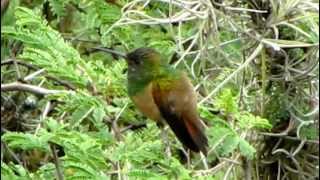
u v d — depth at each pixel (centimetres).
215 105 873
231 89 953
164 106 847
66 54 913
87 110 860
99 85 905
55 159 785
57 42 916
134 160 799
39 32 917
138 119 973
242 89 953
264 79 942
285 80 955
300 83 958
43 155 1127
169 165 818
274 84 963
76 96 866
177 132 848
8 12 1091
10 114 1172
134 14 1006
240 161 925
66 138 783
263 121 875
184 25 1035
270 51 956
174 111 845
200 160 906
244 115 891
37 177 821
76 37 1170
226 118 884
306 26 950
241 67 906
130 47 1079
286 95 961
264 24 948
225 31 964
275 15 938
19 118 1173
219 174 919
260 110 959
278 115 962
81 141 795
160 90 851
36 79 1066
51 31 926
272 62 959
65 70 891
